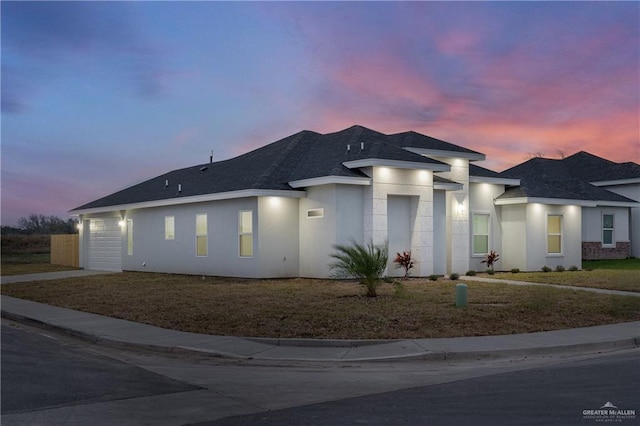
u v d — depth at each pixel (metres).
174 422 7.21
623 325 13.99
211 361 11.08
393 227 23.62
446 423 6.94
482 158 27.33
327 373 10.07
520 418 7.06
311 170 23.69
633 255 37.19
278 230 23.53
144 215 30.50
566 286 21.41
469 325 13.53
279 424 7.07
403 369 10.38
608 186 38.09
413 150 25.20
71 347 12.52
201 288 20.88
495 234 28.64
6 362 10.79
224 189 24.67
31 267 36.78
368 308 15.45
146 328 13.94
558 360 11.00
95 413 7.57
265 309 15.52
